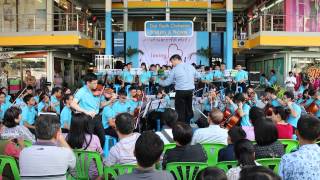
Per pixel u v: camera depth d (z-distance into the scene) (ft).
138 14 75.82
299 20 64.34
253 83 61.05
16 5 64.64
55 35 60.85
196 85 48.24
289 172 10.84
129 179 9.81
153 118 32.32
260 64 81.66
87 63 89.15
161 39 67.10
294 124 25.68
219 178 7.97
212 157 17.24
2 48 64.49
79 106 21.91
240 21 76.64
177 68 28.76
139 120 31.24
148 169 9.96
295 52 66.74
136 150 9.93
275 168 13.66
